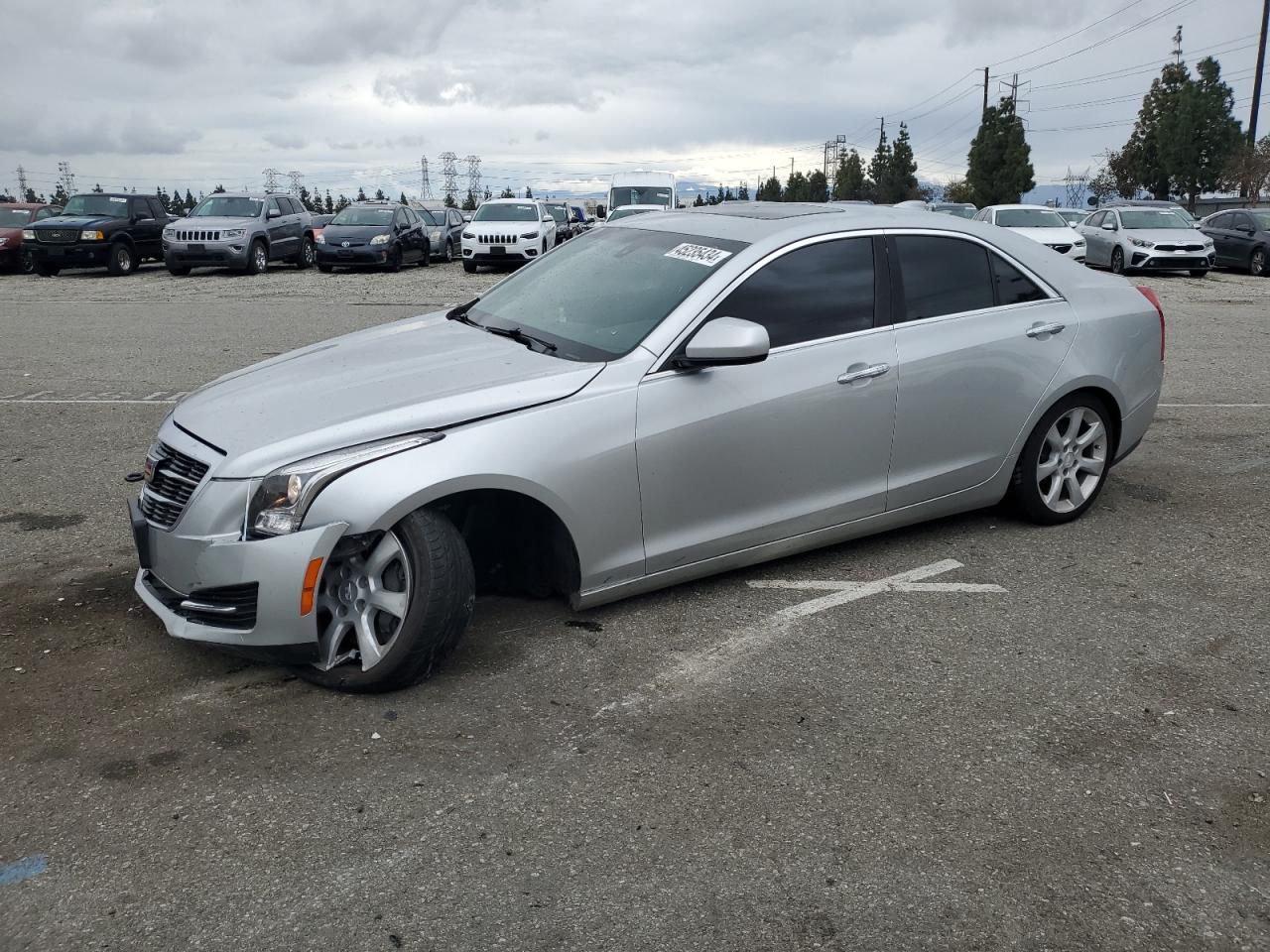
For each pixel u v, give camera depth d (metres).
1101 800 3.01
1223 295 18.19
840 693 3.62
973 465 4.91
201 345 11.34
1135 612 4.32
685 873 2.67
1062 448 5.24
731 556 4.31
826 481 4.46
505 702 3.53
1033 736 3.35
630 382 3.93
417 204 30.28
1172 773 3.16
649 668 3.78
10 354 10.75
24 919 2.49
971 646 4.00
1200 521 5.46
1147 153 54.44
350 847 2.76
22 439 7.13
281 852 2.74
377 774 3.09
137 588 3.90
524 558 4.12
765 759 3.20
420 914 2.51
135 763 3.14
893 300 4.63
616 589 4.06
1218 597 4.47
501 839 2.80
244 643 3.46
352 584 3.54
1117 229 23.59
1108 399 5.30
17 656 3.83
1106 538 5.18
